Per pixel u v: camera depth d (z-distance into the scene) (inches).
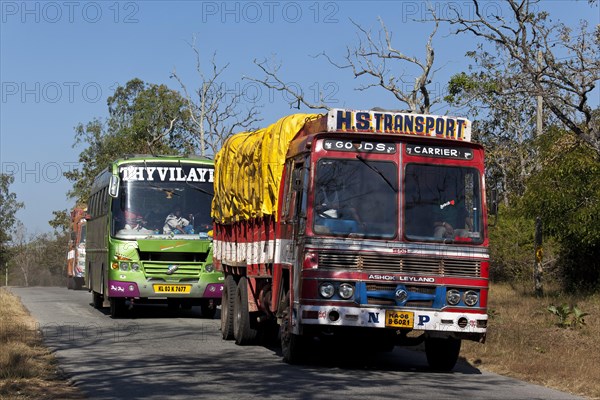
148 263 863.1
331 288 481.7
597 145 853.2
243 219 636.7
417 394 422.9
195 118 1583.4
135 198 870.4
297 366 521.7
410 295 488.7
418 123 511.2
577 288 1101.1
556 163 1032.8
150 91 2076.8
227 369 503.2
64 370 494.0
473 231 502.9
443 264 494.0
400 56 1018.1
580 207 1013.2
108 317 903.1
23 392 413.1
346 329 507.5
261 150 581.3
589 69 824.9
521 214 1089.4
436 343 527.8
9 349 551.2
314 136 495.5
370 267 486.3
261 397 404.8
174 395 409.4
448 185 504.4
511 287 1259.2
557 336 671.8
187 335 708.7
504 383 474.9
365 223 491.2
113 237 862.5
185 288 866.1
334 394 415.8
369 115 506.3
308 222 486.0
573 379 479.5
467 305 495.5
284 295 533.3
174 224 870.4
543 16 842.8
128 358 551.5
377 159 499.8
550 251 1255.5
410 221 495.2
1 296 1157.7
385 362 567.5
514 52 855.7
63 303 1156.5
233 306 668.7
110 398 401.1
